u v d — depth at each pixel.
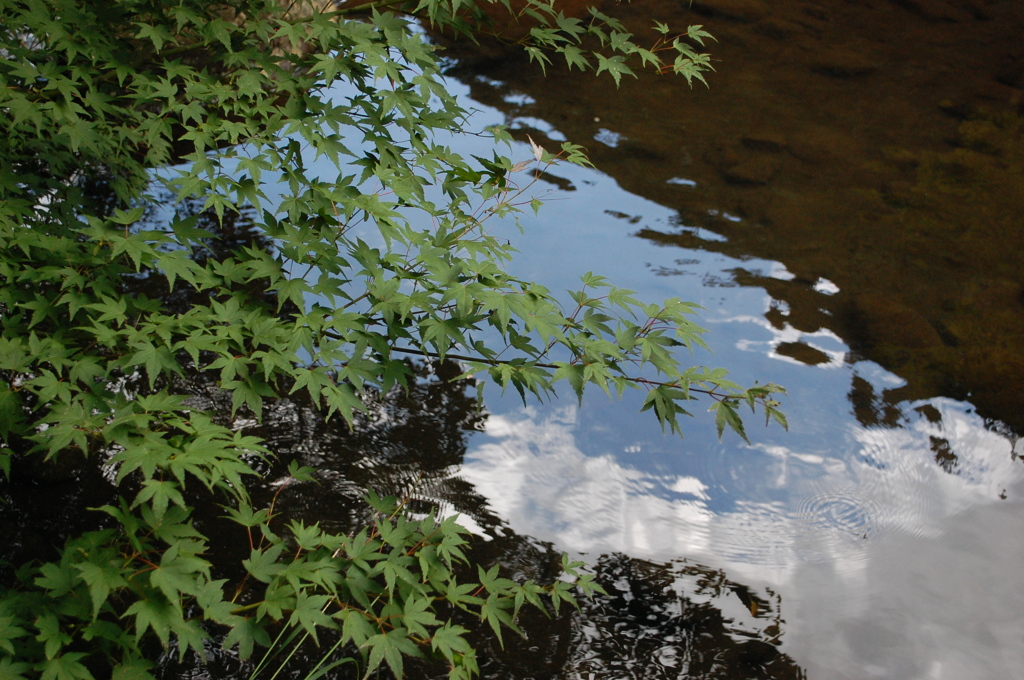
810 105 6.75
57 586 1.88
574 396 4.12
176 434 2.23
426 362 4.19
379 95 2.55
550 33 3.20
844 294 4.77
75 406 2.16
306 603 2.03
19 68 2.66
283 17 2.92
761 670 2.92
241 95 2.72
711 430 3.97
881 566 3.37
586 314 2.38
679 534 3.46
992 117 6.69
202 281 2.41
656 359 2.29
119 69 2.77
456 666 2.11
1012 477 3.81
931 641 3.06
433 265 2.32
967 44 7.80
